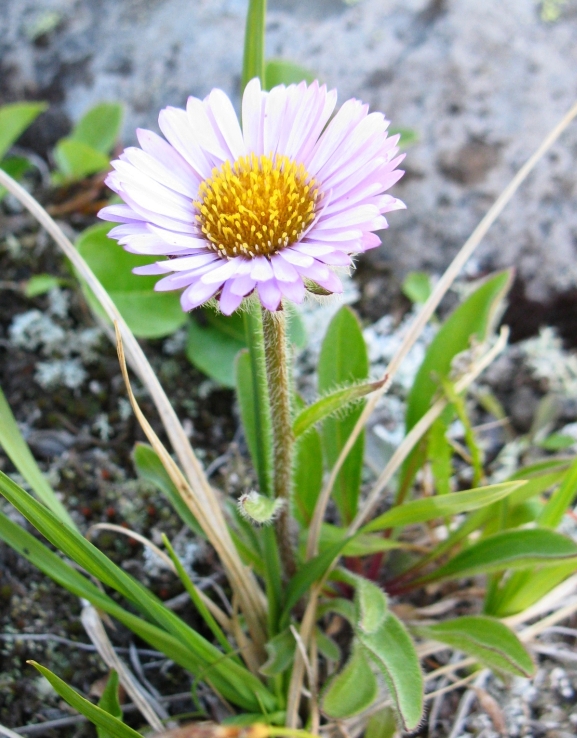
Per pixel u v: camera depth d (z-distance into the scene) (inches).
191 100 5.9
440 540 7.1
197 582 7.1
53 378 8.1
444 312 8.5
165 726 6.5
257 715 6.0
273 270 5.3
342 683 5.8
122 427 7.9
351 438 6.4
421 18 9.2
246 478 7.6
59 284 8.6
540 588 6.3
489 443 8.0
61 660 6.8
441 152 8.7
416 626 6.3
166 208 5.6
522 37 9.0
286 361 5.8
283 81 8.2
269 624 6.3
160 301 7.7
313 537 6.5
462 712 6.5
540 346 8.3
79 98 9.8
